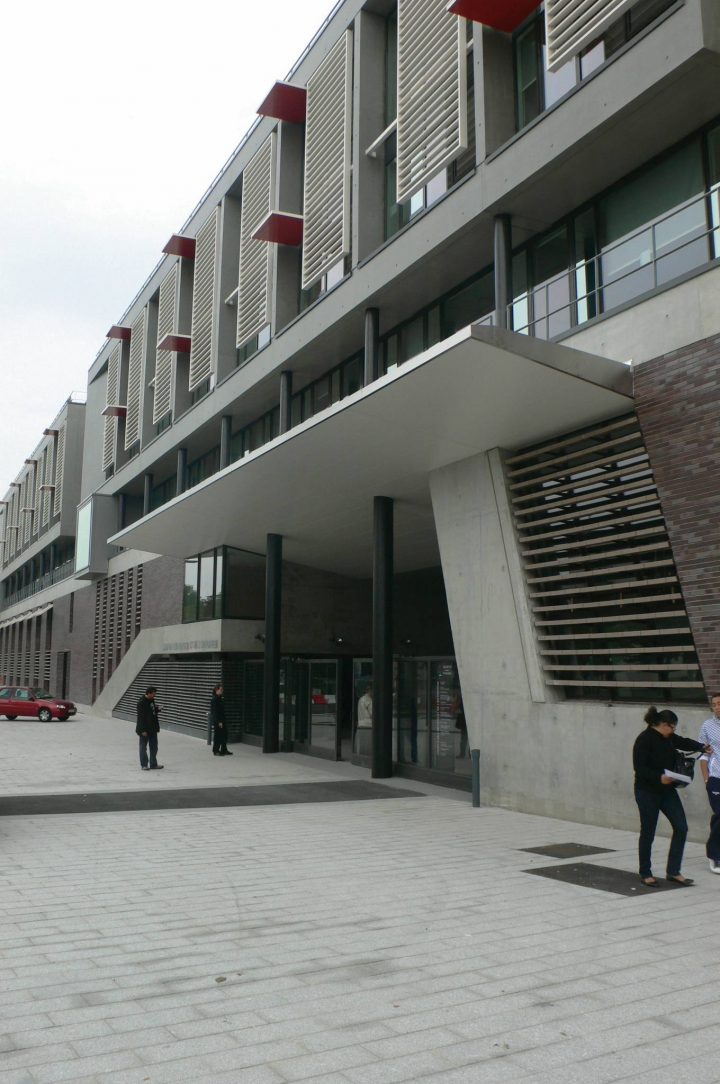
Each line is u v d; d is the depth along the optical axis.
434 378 11.49
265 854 9.02
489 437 12.92
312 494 18.38
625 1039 4.24
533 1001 4.74
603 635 11.24
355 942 5.86
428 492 16.52
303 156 21.27
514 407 11.77
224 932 6.11
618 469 11.28
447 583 14.20
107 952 5.63
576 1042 4.20
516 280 14.68
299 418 23.12
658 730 7.88
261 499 19.67
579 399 11.18
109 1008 4.63
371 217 17.59
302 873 8.09
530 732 12.22
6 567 73.50
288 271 21.52
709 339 10.03
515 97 14.15
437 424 12.91
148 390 34.72
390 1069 3.89
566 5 12.06
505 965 5.37
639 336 11.06
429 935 6.03
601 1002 4.73
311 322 19.31
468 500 13.82
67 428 52.00
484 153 13.59
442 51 15.22
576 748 11.41
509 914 6.61
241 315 23.61
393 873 8.09
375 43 18.16
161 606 31.28
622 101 10.91
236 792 14.06
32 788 14.26
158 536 25.50
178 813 11.85
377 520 17.02
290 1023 4.42
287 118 20.98
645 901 7.02
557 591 12.03
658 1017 4.52
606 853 9.12
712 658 9.73
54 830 10.43
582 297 11.97
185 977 5.13
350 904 6.91
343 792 14.22
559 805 11.59
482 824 11.10
